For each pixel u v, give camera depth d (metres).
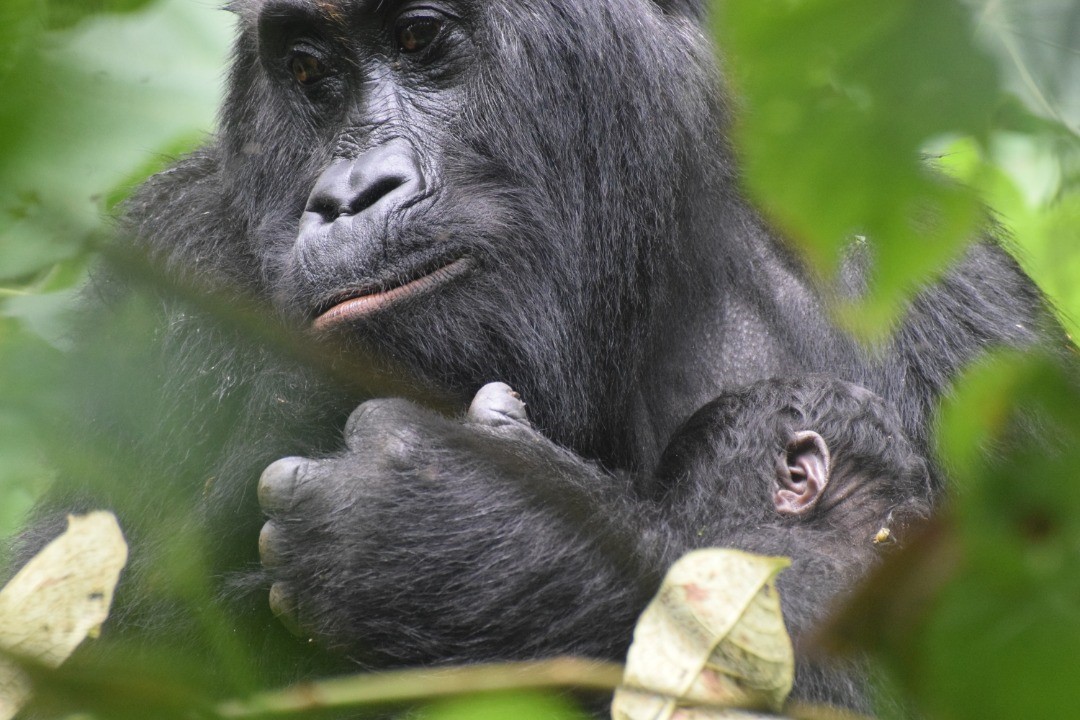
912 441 6.80
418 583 5.09
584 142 6.53
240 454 6.40
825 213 1.11
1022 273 7.46
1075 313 7.79
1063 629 1.23
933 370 6.89
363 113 6.52
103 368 4.09
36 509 7.34
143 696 2.34
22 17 1.50
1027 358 1.34
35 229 1.61
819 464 6.16
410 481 5.23
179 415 6.41
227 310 2.51
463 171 6.29
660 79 6.77
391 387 5.93
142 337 6.36
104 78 1.58
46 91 1.50
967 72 1.03
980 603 1.27
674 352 7.20
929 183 1.11
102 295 6.58
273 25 6.75
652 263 6.78
